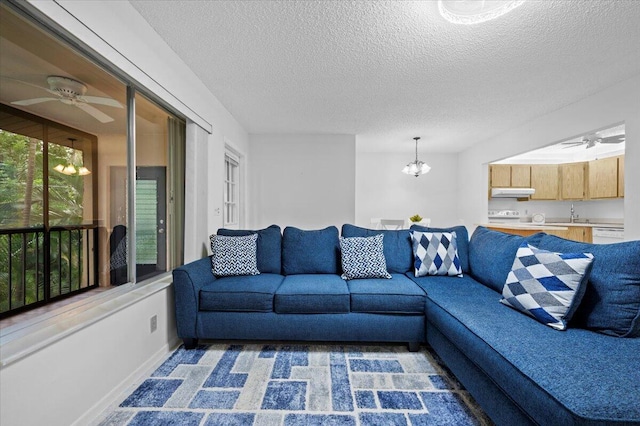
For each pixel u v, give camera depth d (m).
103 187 2.53
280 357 2.06
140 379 1.77
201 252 2.77
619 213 5.16
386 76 2.61
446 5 1.62
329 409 1.51
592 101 3.01
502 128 4.25
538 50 2.19
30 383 1.11
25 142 2.17
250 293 2.17
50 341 1.17
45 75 1.76
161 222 2.49
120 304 1.63
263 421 1.42
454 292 2.11
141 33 1.81
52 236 2.44
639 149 2.55
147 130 2.42
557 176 5.54
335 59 2.32
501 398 1.24
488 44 2.10
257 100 3.19
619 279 1.38
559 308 1.46
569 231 4.98
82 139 2.44
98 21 1.44
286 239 2.86
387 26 1.90
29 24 1.23
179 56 2.27
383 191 6.15
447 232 2.80
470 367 1.50
